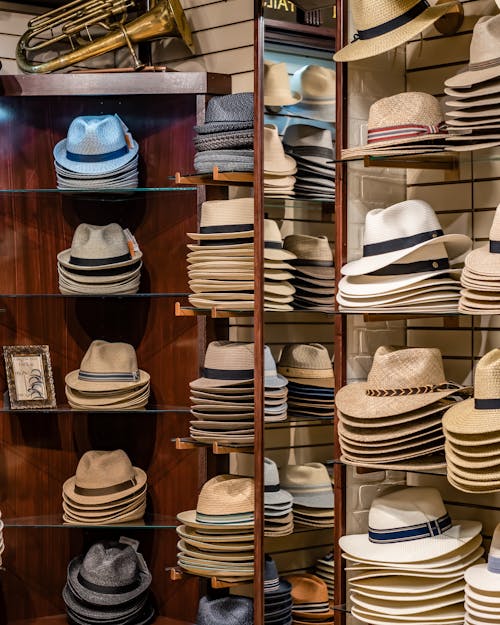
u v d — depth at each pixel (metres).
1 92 4.04
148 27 4.01
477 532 3.03
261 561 3.46
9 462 4.14
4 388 4.14
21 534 4.17
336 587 3.21
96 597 3.85
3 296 4.03
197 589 4.04
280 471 3.45
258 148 3.40
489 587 2.75
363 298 3.05
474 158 3.04
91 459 3.99
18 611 4.17
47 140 4.18
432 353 2.98
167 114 4.10
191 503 4.06
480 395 2.77
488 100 2.79
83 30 4.39
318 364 3.37
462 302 2.84
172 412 4.00
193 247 3.77
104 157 3.94
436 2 3.23
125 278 3.96
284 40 3.35
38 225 4.17
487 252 2.85
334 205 3.27
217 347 3.76
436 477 3.30
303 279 3.38
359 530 3.27
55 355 4.20
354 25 3.21
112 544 4.02
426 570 2.90
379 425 2.95
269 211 3.42
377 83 3.31
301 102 3.34
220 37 4.18
